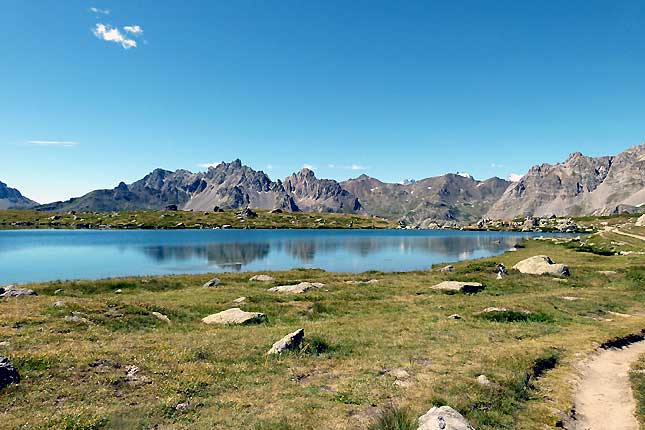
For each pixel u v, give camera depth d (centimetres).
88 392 1509
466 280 5178
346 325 2916
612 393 1755
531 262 6269
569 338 2523
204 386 1683
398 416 1338
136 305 3141
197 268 8819
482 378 1789
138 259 10350
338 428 1346
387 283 5184
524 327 2823
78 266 8875
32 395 1439
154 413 1408
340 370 1942
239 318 3036
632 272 5350
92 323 2527
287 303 3825
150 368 1777
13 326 2264
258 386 1719
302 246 15325
